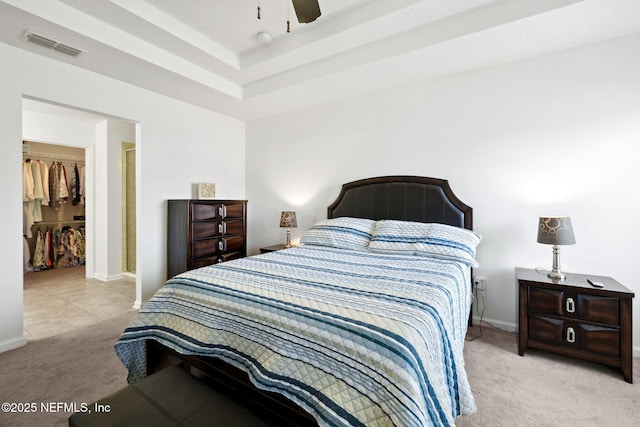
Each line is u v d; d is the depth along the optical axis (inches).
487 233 107.4
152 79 115.9
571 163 94.3
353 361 42.0
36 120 155.0
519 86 101.4
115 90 116.5
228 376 54.9
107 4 81.4
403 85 122.3
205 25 98.4
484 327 107.3
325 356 44.2
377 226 112.7
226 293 60.1
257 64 115.6
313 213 149.2
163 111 134.4
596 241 91.4
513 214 103.2
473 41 89.1
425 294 56.7
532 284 85.6
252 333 51.7
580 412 63.5
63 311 123.5
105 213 171.8
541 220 88.5
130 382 67.4
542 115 98.1
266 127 166.4
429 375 40.9
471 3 81.4
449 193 112.7
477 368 80.6
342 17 93.4
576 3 72.4
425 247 95.0
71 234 211.3
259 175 169.6
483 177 107.9
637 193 86.3
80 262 216.5
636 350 86.4
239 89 137.2
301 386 44.0
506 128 103.8
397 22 89.8
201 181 151.7
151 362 67.4
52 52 95.0
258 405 51.1
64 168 206.1
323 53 107.7
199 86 122.9
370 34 95.8
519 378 75.9
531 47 92.8
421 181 118.1
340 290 59.2
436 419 39.6
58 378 76.4
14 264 92.7
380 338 42.1
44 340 97.4
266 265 81.5
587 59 91.5
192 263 129.3
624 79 87.1
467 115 110.3
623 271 88.4
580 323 79.8
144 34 95.5
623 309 75.1
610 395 69.1
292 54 108.3
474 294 110.0
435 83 116.0
